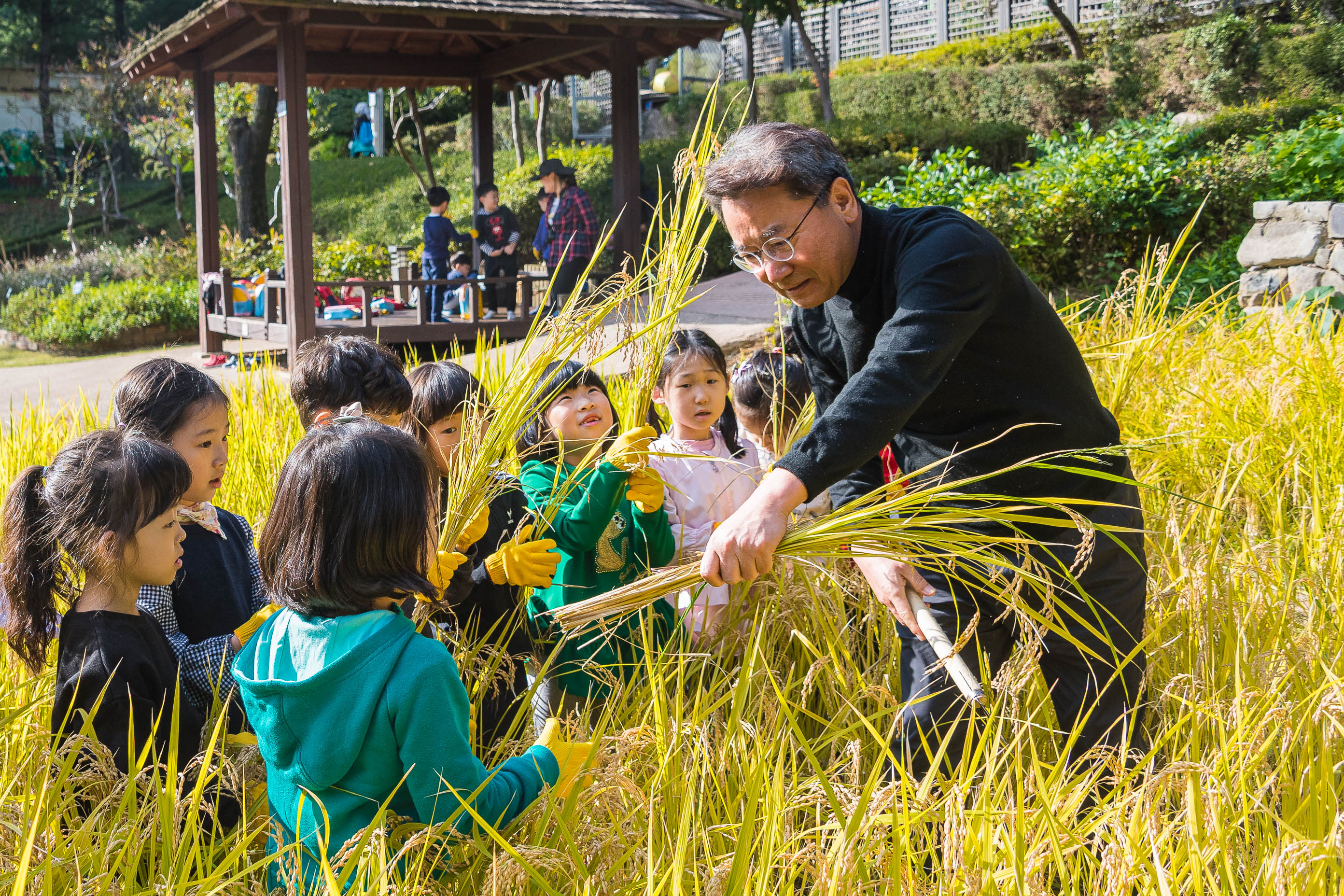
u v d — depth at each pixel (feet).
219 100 82.79
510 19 34.09
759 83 94.07
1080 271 36.01
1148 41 74.23
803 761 8.71
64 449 7.43
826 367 9.12
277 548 6.32
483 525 8.90
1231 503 13.09
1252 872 6.64
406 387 10.01
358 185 94.84
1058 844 6.22
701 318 31.14
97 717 7.01
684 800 6.89
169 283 64.75
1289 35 71.41
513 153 90.43
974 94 77.00
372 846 5.86
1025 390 7.92
